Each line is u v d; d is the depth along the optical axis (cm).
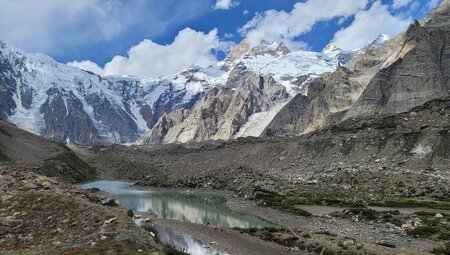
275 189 11544
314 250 4897
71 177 15888
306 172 13438
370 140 13788
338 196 9669
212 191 13612
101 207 4709
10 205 5088
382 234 5594
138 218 7344
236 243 5541
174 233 6347
